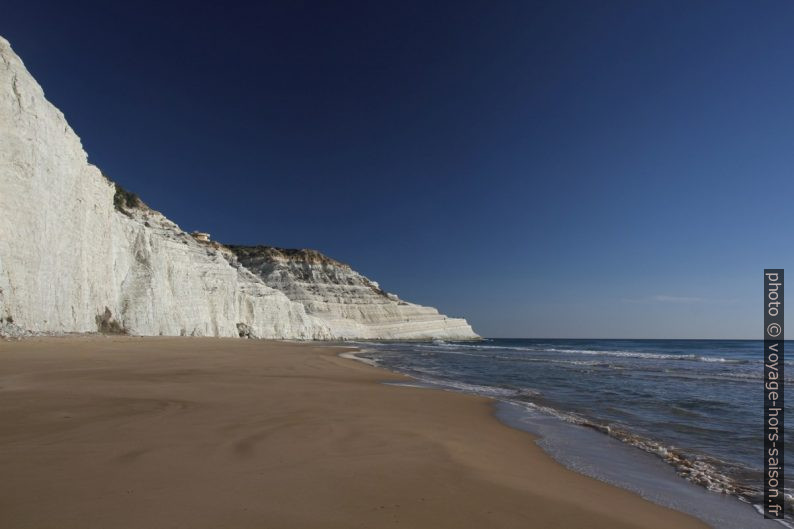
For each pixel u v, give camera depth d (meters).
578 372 20.72
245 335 61.69
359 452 5.32
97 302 31.83
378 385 13.33
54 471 4.03
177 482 3.88
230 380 12.38
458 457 5.39
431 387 13.68
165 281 44.25
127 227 41.19
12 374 11.10
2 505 3.20
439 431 7.05
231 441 5.46
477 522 3.44
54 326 25.23
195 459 4.63
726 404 11.31
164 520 3.05
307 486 3.97
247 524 3.05
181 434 5.68
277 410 7.89
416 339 106.69
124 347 21.55
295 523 3.13
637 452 6.61
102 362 14.85
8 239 21.84
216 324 55.09
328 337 84.88
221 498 3.54
